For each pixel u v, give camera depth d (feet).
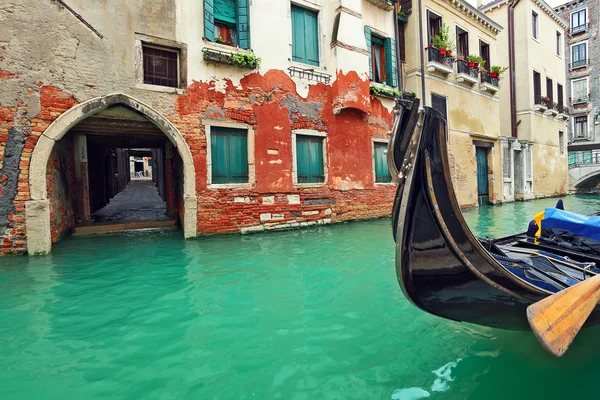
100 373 7.62
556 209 13.10
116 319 10.34
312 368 7.82
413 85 36.47
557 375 7.56
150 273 14.82
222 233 23.18
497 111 46.60
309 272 14.94
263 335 9.36
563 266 10.29
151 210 35.14
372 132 30.76
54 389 7.05
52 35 18.26
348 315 10.64
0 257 17.38
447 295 8.39
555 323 6.37
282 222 25.44
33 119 17.81
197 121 22.27
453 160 39.83
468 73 41.34
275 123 25.20
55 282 13.64
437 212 8.04
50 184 19.74
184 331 9.59
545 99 56.29
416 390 7.06
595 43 77.56
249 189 24.06
